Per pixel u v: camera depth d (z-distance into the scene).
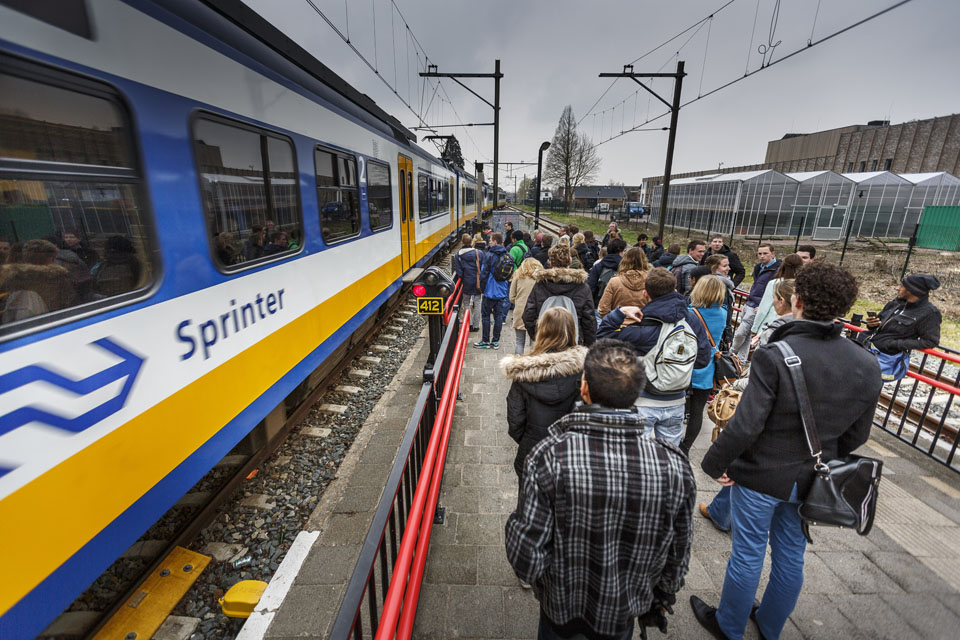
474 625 2.21
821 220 23.19
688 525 1.37
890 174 22.62
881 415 4.75
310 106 4.22
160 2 2.39
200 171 2.64
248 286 3.11
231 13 3.17
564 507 1.31
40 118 1.74
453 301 5.00
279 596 2.42
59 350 1.76
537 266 5.00
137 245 2.18
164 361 2.32
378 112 6.92
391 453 3.84
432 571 2.52
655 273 2.71
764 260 4.85
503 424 4.17
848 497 1.66
